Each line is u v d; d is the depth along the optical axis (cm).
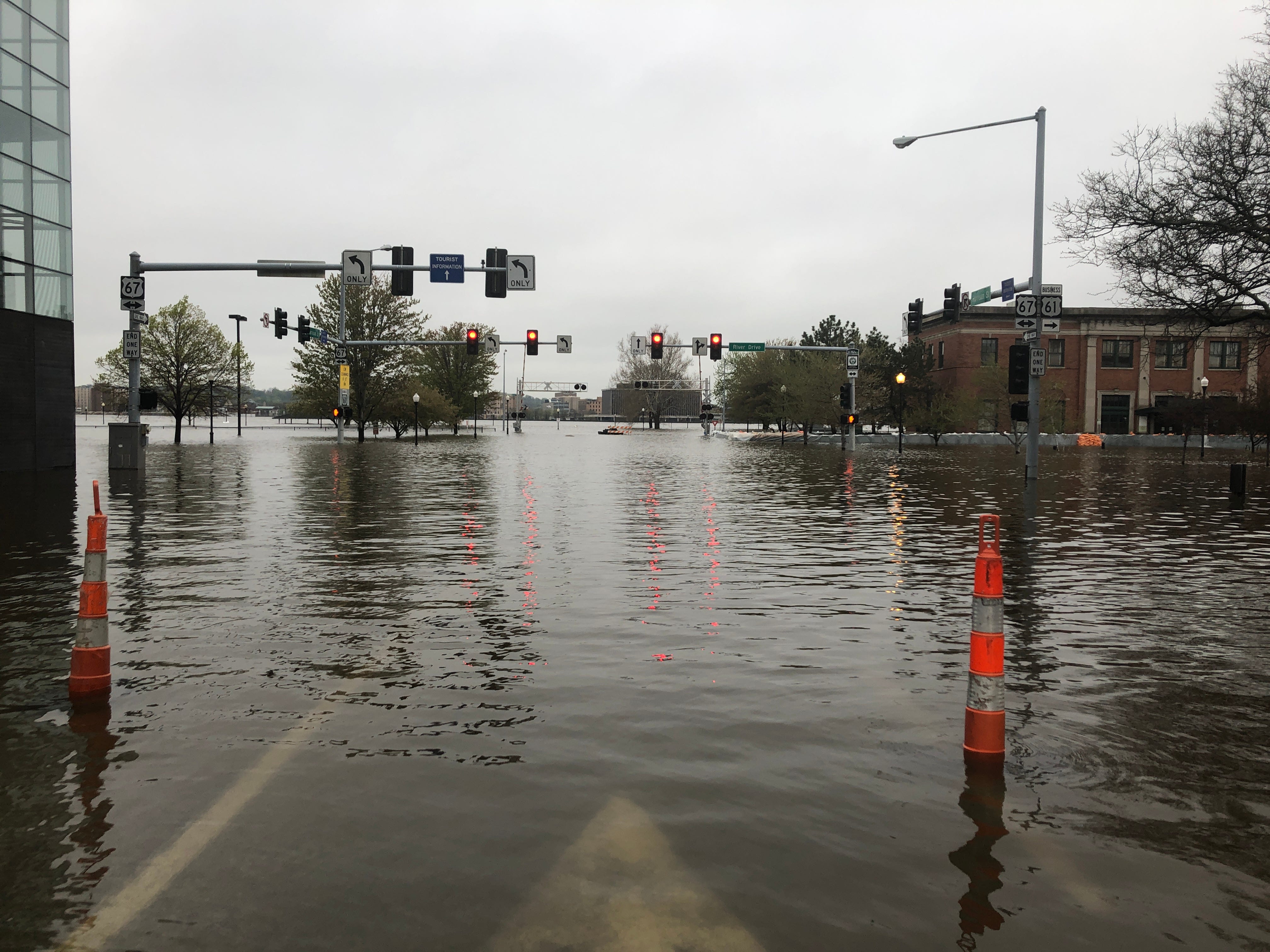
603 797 429
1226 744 509
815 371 6412
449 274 2691
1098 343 7069
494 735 514
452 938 313
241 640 733
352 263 2652
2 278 2631
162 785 441
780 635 759
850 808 418
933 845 383
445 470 2980
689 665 664
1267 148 2303
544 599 906
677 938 312
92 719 538
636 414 12275
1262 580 1026
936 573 1065
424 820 403
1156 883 354
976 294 2833
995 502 1961
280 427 9856
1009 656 696
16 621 796
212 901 336
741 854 373
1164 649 715
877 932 318
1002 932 319
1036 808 421
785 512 1752
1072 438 6191
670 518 1633
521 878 353
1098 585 995
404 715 549
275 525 1481
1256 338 2667
